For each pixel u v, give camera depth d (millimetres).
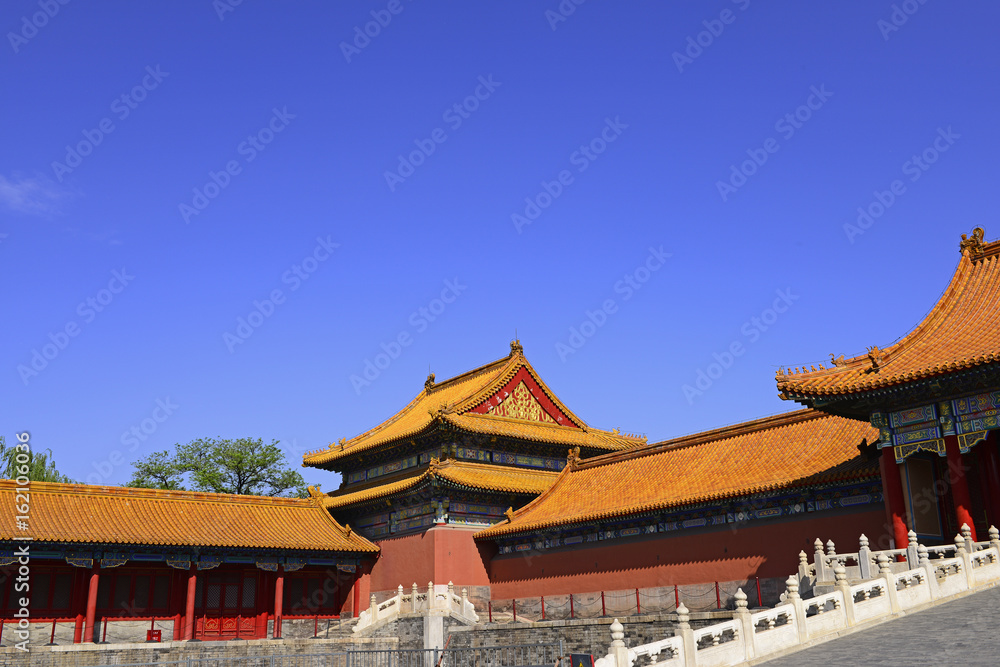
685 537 49562
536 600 57219
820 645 25703
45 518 55188
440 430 64750
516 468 67812
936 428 36344
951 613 26891
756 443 51938
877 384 35938
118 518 57906
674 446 57281
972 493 38438
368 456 72375
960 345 36875
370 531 67438
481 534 60625
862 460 42500
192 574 57969
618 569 52438
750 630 25438
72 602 55844
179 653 50188
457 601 54219
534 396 72062
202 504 62969
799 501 45000
